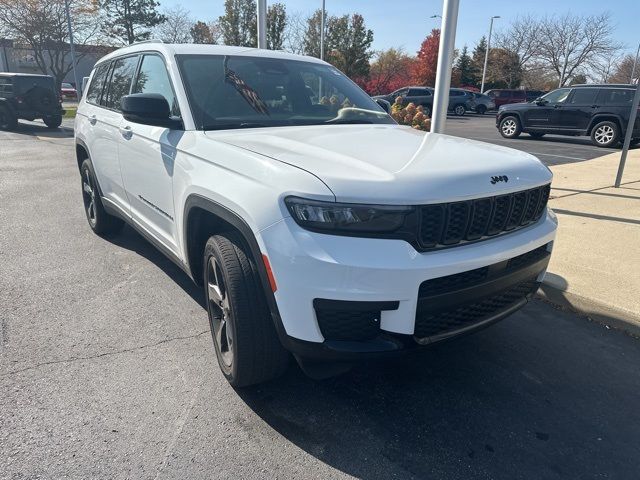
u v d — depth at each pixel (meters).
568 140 16.94
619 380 3.08
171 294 4.03
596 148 14.60
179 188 3.05
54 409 2.63
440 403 2.80
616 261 4.65
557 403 2.83
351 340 2.24
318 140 2.82
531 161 2.82
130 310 3.75
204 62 3.50
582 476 2.30
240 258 2.51
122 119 4.10
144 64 3.93
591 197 7.38
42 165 10.28
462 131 20.31
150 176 3.53
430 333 2.34
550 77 53.88
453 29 5.46
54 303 3.84
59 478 2.18
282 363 2.65
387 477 2.26
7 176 8.98
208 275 2.89
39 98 17.80
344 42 43.75
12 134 16.67
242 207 2.38
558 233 5.54
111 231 5.41
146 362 3.08
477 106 33.03
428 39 47.94
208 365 3.06
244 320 2.50
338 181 2.15
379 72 50.38
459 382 3.00
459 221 2.31
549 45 51.34
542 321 3.81
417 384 2.96
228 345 2.81
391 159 2.46
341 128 3.27
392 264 2.10
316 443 2.46
